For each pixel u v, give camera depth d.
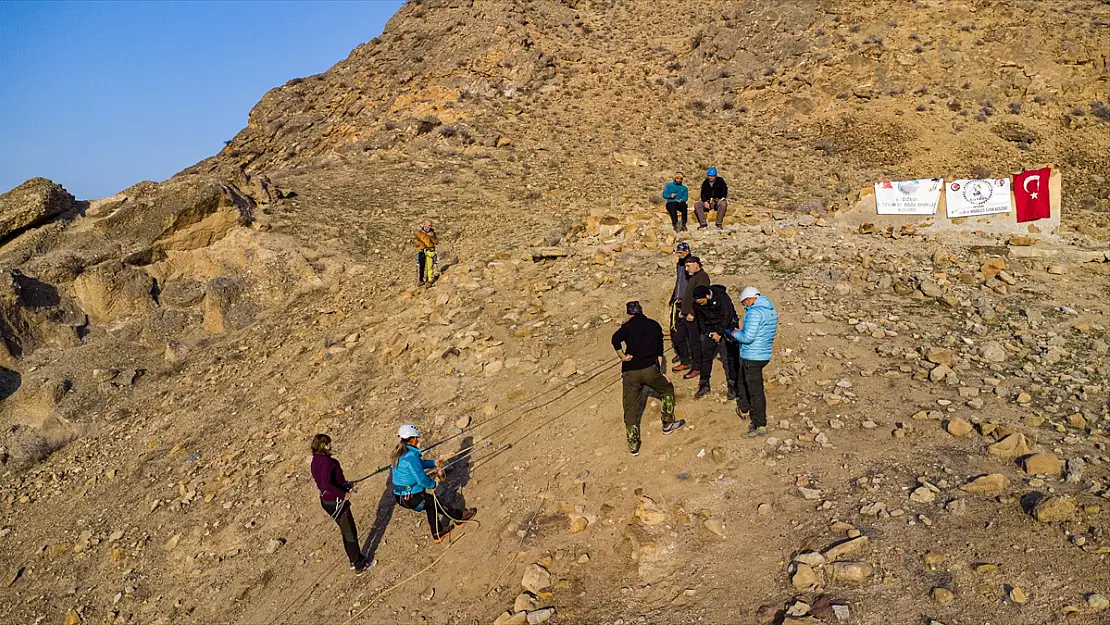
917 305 11.29
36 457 13.94
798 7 42.06
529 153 30.88
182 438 13.01
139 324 17.70
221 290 18.08
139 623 8.57
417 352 12.70
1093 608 4.90
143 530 10.33
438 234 21.28
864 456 7.30
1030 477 6.52
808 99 36.59
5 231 18.64
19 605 9.74
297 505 9.56
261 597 8.10
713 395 8.92
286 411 12.34
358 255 19.98
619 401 9.33
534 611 6.24
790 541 6.28
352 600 7.40
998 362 9.35
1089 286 12.05
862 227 15.72
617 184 25.98
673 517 6.94
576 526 7.16
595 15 48.12
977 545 5.69
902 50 37.00
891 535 5.99
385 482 9.38
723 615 5.68
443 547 7.67
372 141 32.75
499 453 9.02
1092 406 8.02
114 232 19.27
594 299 12.77
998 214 15.69
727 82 38.59
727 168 29.36
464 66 39.75
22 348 16.34
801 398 8.58
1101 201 26.56
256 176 24.11
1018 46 35.78
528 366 11.07
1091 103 33.09
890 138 32.94
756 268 13.20
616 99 38.09
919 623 5.08
